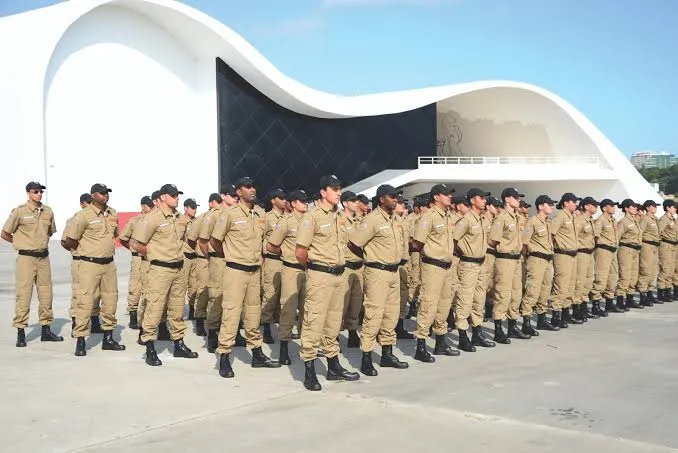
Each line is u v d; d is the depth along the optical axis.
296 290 8.54
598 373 7.77
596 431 5.69
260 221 8.09
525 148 42.34
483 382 7.38
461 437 5.56
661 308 13.19
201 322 10.46
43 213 9.48
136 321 11.00
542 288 10.75
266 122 35.22
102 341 9.73
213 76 34.12
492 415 6.14
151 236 8.26
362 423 5.94
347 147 37.12
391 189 7.79
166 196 8.34
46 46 28.44
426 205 11.01
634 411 6.26
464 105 41.25
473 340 9.56
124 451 5.29
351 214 9.38
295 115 35.94
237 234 7.71
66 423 5.96
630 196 38.50
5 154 29.38
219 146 34.03
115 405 6.50
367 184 35.91
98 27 31.52
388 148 38.09
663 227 13.71
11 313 12.45
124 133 32.72
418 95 37.34
